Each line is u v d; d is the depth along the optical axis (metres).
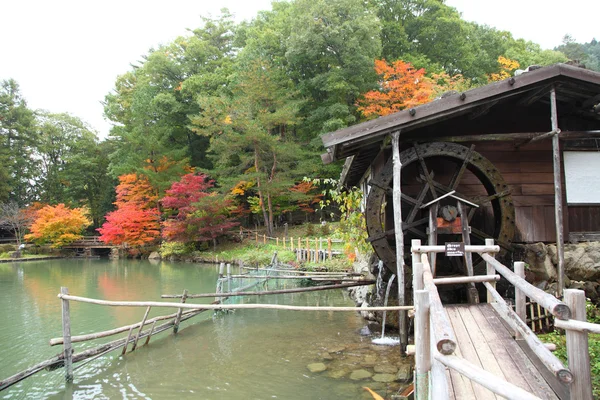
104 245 29.38
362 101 21.77
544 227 7.40
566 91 6.80
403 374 5.35
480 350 3.58
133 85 35.62
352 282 8.91
